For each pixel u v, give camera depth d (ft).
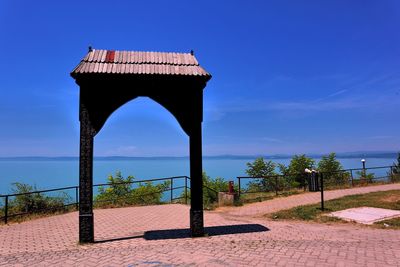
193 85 28.43
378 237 26.73
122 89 27.17
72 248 24.45
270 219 36.09
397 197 48.83
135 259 20.57
